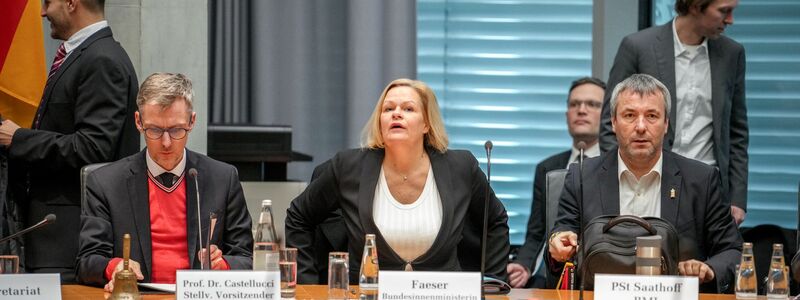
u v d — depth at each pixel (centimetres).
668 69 625
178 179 492
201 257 448
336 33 809
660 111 525
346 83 795
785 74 798
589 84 743
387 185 500
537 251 722
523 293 454
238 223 499
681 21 627
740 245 522
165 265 482
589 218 529
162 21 671
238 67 797
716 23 616
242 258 475
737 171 645
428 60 865
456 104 867
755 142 805
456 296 388
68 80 580
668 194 528
